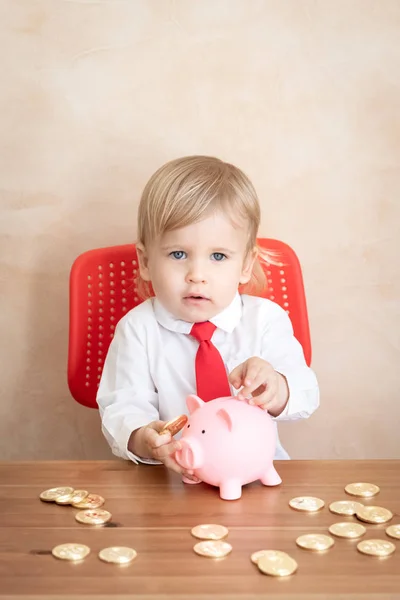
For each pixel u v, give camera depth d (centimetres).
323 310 150
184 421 87
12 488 80
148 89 146
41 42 146
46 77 147
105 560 59
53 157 148
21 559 60
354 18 145
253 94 146
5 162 149
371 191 148
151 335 122
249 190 119
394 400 152
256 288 133
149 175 148
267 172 147
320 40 145
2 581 56
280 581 56
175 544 63
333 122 146
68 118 148
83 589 55
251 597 53
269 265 133
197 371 112
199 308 113
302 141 147
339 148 147
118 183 149
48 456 155
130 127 147
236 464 78
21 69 147
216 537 64
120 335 124
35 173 149
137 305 134
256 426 82
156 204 112
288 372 110
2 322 152
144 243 119
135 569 58
